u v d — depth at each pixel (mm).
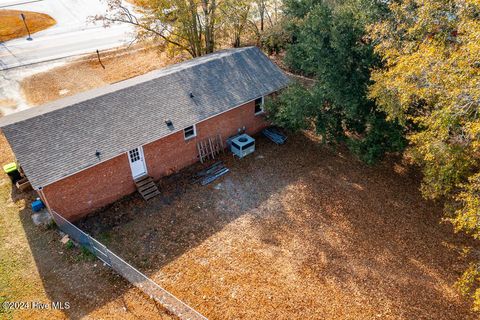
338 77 18703
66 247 16078
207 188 19703
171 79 20703
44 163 15758
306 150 22875
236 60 23328
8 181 20062
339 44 18172
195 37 30391
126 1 48844
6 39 38531
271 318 13430
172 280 14750
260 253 16000
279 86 23312
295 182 20219
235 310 13656
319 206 18625
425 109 17969
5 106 27422
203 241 16562
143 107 19078
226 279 14820
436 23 16094
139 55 36531
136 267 15273
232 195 19250
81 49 37094
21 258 15562
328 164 21688
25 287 14352
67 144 16609
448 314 13773
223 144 22438
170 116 19312
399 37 17453
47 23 42531
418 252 16250
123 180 18578
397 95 15758
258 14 37188
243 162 21719
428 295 14430
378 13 18672
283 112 20562
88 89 29984
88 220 17672
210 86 21406
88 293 14164
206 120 20719
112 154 17078
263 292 14336
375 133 18531
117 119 18188
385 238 16906
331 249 16281
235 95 21656
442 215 18125
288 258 15805
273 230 17203
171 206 18516
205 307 13734
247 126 23266
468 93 12781
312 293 14359
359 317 13562
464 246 16469
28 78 31500
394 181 20375
